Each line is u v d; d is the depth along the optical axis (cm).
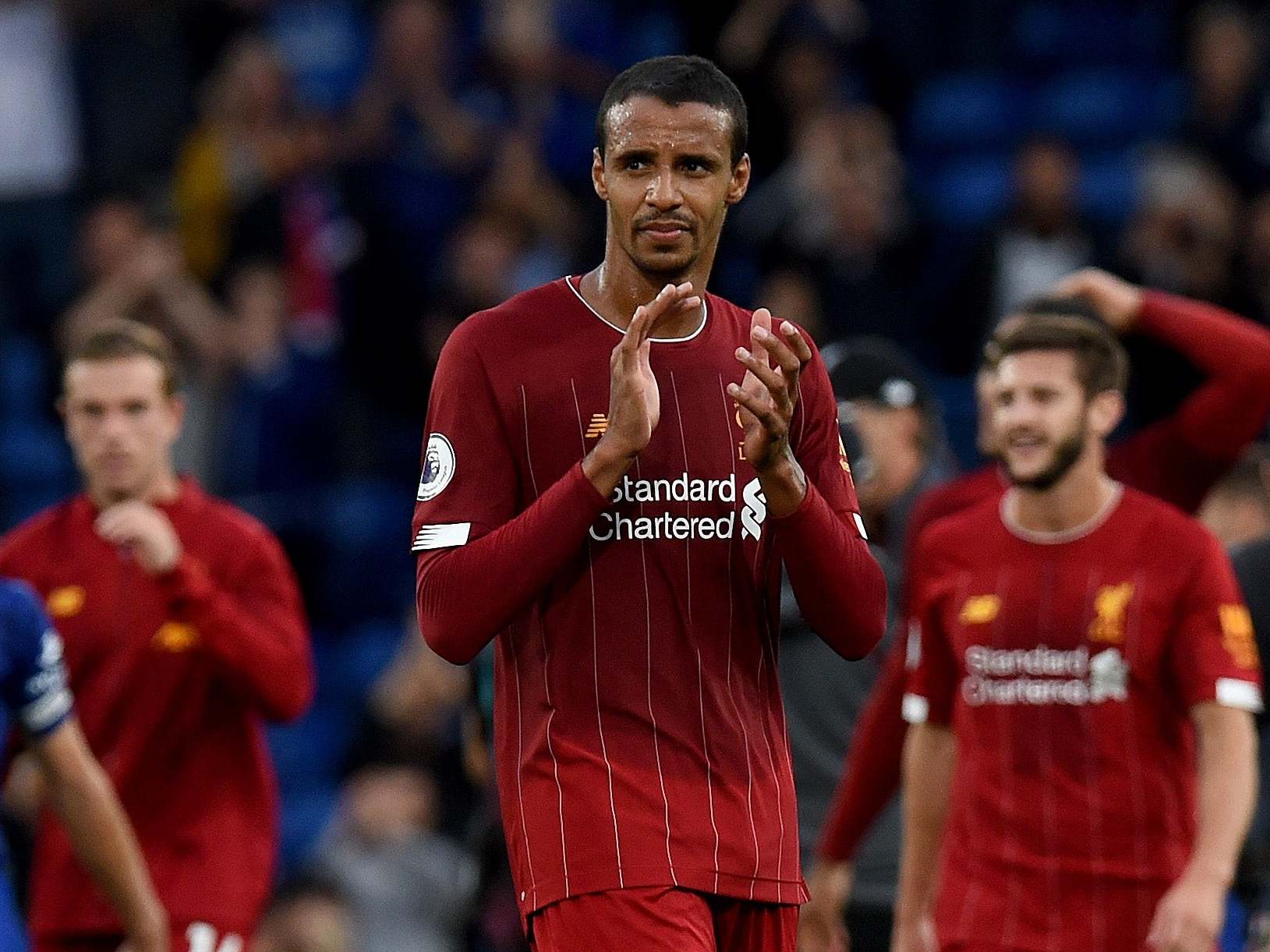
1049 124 4644
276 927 2947
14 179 4494
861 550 1257
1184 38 4591
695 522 1250
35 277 4462
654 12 4744
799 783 2027
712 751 1245
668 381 1255
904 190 4084
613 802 1227
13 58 4491
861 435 2078
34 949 1978
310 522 3850
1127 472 2023
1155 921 1708
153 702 1961
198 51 4538
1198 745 1786
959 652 1800
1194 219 3869
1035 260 3897
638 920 1212
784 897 1259
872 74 4334
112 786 1952
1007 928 1744
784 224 3916
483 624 1195
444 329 3938
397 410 4009
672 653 1245
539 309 1271
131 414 2031
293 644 1994
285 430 3866
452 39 4419
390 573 3934
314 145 4162
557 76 4450
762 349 1202
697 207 1209
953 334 3931
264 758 2033
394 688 3241
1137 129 4581
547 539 1183
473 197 4197
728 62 4066
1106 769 1734
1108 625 1739
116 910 1683
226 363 3872
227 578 2012
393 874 3042
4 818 2883
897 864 2094
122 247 4097
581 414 1249
